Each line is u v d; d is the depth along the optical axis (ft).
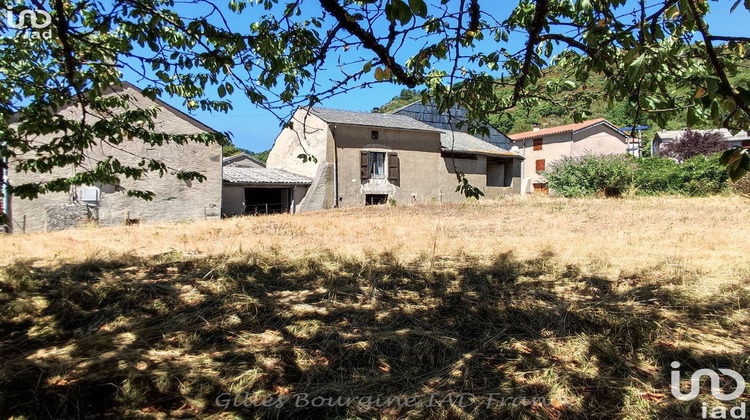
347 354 9.27
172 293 13.09
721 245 20.95
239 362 8.83
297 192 60.49
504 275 15.64
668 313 11.32
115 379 8.00
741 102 4.23
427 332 10.32
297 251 19.89
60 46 10.93
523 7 8.90
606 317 10.87
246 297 12.57
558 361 8.93
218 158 49.19
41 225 40.11
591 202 49.52
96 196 42.63
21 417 6.98
